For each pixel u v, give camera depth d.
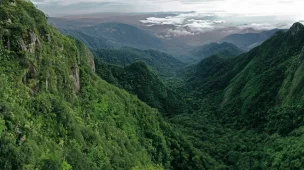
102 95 85.94
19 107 48.38
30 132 46.66
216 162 112.81
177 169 96.56
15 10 61.41
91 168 53.62
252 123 161.00
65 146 52.62
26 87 53.62
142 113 104.38
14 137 43.47
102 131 69.94
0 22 57.03
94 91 84.00
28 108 51.12
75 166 50.25
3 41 55.06
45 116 53.22
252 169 110.50
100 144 62.47
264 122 154.25
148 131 96.31
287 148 110.06
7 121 44.03
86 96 78.69
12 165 40.81
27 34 59.38
